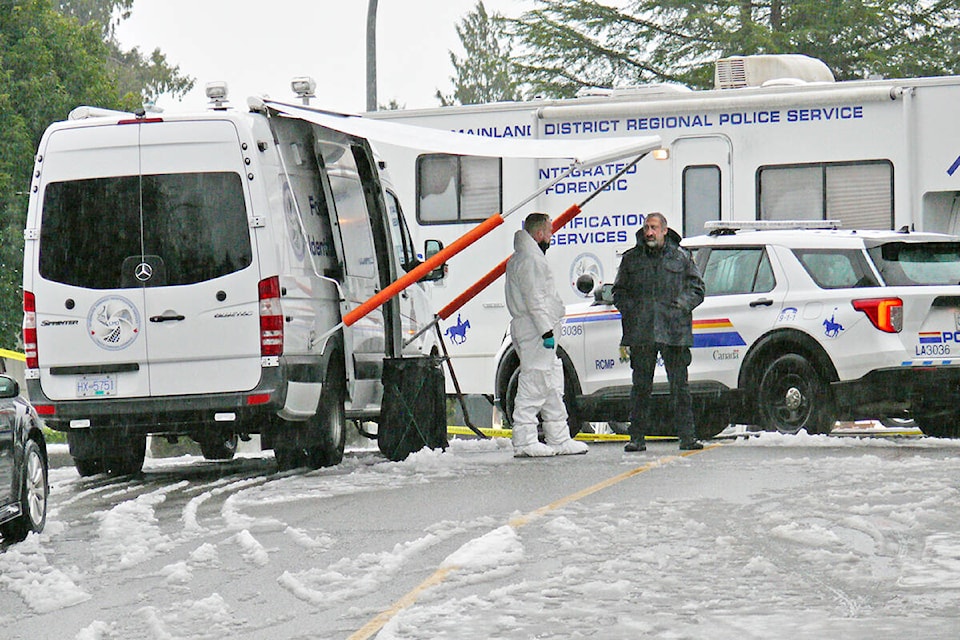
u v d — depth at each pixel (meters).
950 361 27.62
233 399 24.88
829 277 28.64
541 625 13.61
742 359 29.16
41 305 25.41
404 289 28.70
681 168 36.19
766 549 16.94
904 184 34.38
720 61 36.84
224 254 25.03
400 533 18.86
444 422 29.61
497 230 37.56
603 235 36.78
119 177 25.30
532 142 28.12
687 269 27.55
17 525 20.06
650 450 28.41
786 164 35.34
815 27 81.12
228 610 14.84
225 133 25.17
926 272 28.28
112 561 18.03
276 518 20.55
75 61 87.31
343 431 27.89
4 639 14.18
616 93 36.81
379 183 29.94
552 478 23.73
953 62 81.75
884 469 23.36
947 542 17.05
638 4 84.94
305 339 25.75
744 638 13.01
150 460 32.88
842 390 28.22
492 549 17.03
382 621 14.02
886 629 13.23
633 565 16.12
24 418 20.25
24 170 80.81
